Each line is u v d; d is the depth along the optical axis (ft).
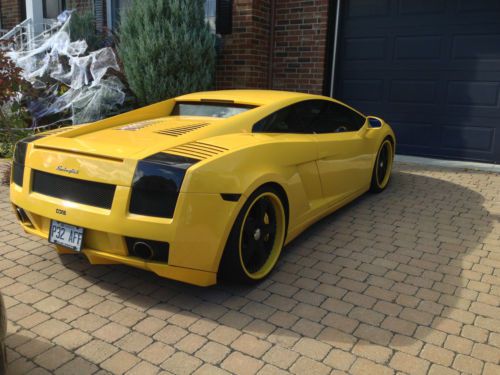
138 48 23.97
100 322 9.49
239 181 9.96
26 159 10.93
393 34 25.84
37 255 12.60
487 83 23.90
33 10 32.24
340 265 12.32
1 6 39.40
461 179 21.72
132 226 9.25
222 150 10.24
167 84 23.70
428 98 25.53
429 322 9.66
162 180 9.16
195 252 9.48
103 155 9.75
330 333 9.21
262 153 10.97
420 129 26.04
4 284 10.97
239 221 10.05
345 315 9.88
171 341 8.89
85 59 24.64
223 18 26.96
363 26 26.58
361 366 8.24
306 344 8.85
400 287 11.16
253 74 27.37
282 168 11.51
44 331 9.14
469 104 24.54
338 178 14.85
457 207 17.43
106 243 9.75
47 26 32.63
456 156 25.35
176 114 14.01
